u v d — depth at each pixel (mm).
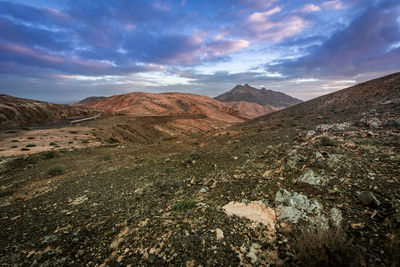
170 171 10586
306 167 6371
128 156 17938
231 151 14000
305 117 32250
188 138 32969
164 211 5285
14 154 19000
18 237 5016
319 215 3750
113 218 5488
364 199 3887
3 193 9664
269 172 6977
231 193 5844
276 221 3904
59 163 16062
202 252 3293
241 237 3572
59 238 4660
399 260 2387
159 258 3305
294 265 2746
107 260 3537
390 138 8688
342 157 6566
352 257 2566
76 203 7324
